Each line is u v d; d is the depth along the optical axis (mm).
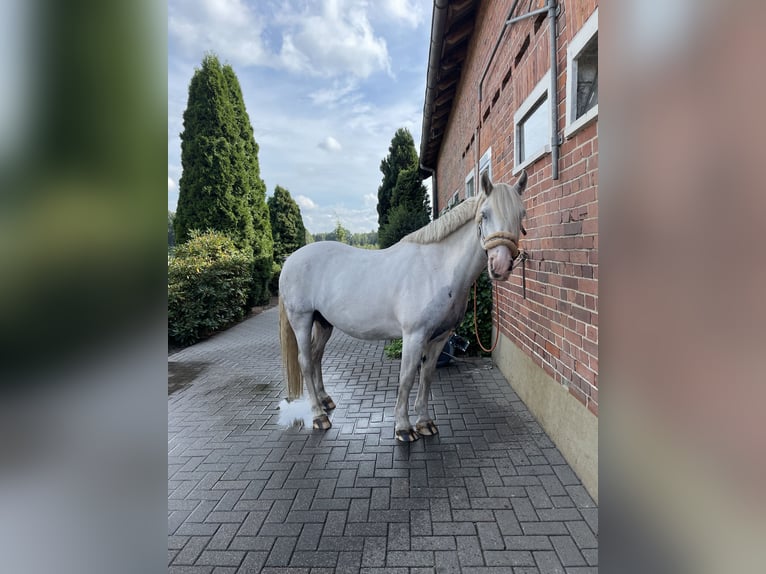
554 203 2541
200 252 7629
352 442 2834
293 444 2846
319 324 3395
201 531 1975
